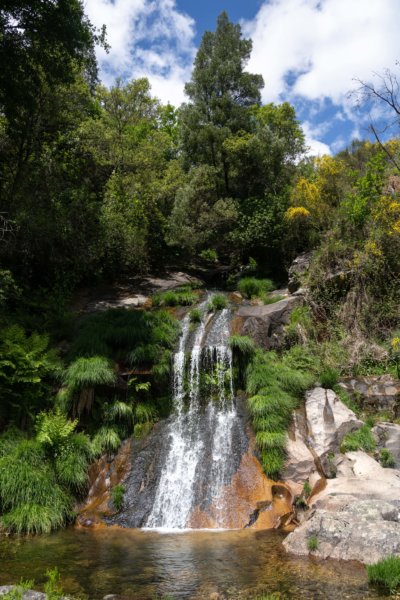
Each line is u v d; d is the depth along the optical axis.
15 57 14.18
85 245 16.55
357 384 11.13
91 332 12.38
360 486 8.24
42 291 15.48
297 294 13.97
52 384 11.27
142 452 10.01
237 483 8.99
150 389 11.56
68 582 5.73
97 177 20.62
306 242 17.84
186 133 22.81
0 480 8.51
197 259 23.78
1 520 8.09
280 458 9.19
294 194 17.80
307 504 8.36
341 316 13.12
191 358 12.00
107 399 11.06
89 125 18.22
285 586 5.53
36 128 16.38
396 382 11.02
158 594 5.36
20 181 16.09
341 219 15.30
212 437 10.12
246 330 12.75
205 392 11.49
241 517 8.32
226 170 22.30
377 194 14.87
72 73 15.94
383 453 9.34
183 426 10.59
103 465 9.70
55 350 11.59
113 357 12.00
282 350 12.55
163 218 20.61
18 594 4.34
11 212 15.23
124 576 5.91
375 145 19.06
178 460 9.70
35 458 9.11
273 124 24.33
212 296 15.80
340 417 9.97
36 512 8.12
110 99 20.39
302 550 6.71
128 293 17.31
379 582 5.59
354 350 12.12
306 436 9.73
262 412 9.94
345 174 17.23
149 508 8.71
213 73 23.16
